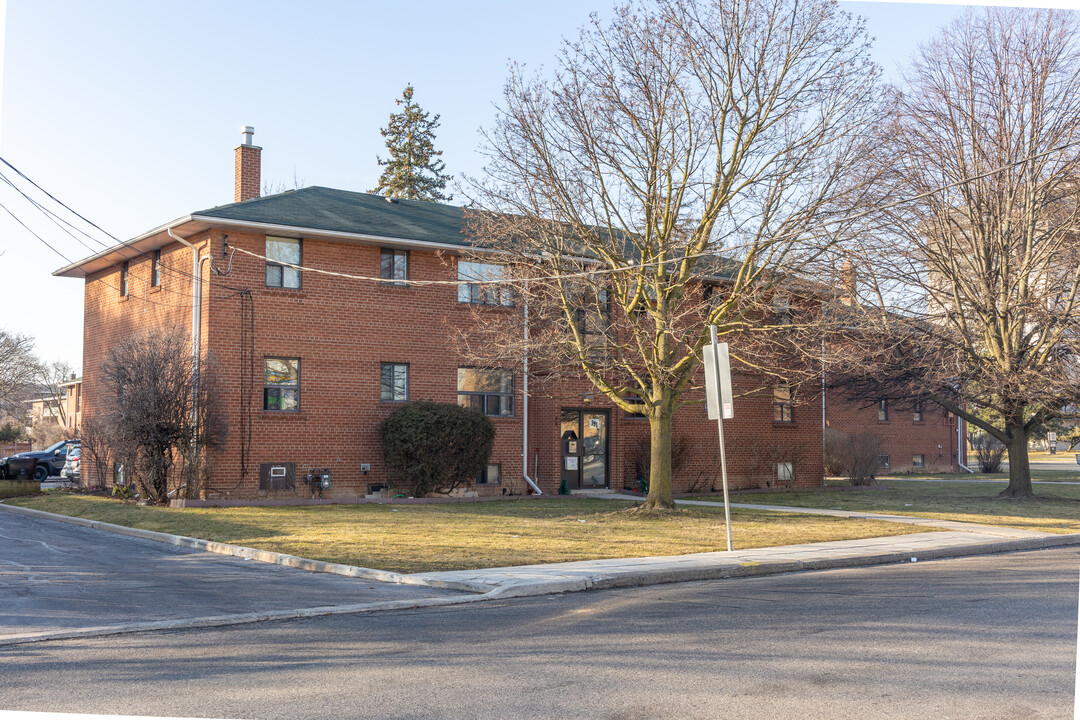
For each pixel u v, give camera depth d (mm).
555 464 27406
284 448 23547
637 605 10766
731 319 21375
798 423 32438
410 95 61781
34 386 68375
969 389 27438
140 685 7047
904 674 7277
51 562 14305
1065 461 68938
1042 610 10156
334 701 6566
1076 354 25047
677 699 6562
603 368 21047
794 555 14742
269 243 23750
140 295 26609
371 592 11680
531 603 11008
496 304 26438
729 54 18734
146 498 23141
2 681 7191
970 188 25453
